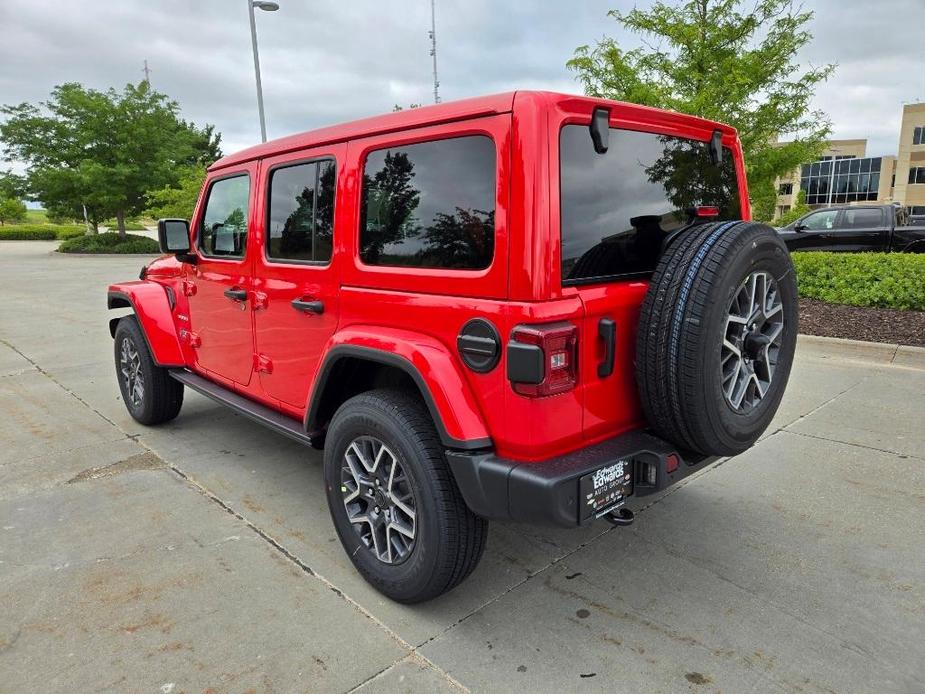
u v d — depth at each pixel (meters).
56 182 25.95
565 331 2.10
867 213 12.46
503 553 3.07
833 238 12.72
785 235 13.23
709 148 2.92
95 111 26.33
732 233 2.31
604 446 2.36
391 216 2.56
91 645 2.42
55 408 5.46
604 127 2.28
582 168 2.26
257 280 3.41
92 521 3.42
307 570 2.94
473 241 2.25
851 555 3.02
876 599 2.67
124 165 26.53
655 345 2.26
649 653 2.36
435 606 2.66
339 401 3.00
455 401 2.25
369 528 2.77
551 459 2.21
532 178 2.06
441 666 2.30
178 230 3.93
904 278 8.12
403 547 2.62
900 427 4.65
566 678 2.23
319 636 2.46
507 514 2.20
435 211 2.38
